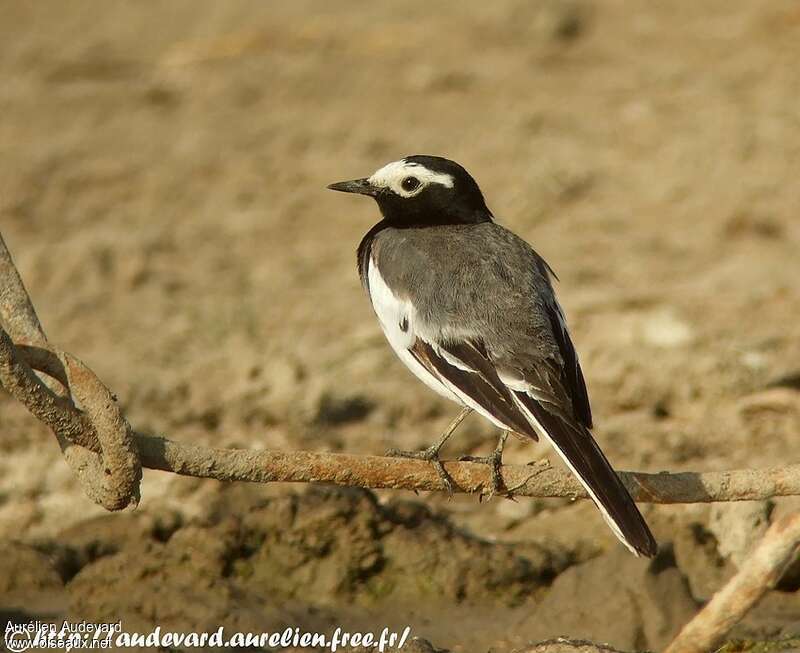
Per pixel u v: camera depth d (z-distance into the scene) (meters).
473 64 29.23
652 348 15.61
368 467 8.04
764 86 26.23
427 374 9.15
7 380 7.28
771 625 9.40
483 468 8.27
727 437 13.24
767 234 20.02
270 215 22.08
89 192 23.12
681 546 10.56
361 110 26.80
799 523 6.57
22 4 37.47
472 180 10.40
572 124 25.02
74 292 19.08
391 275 9.43
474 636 9.62
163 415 14.62
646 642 9.27
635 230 20.48
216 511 11.21
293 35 32.22
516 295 9.04
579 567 9.70
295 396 14.65
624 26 31.41
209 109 27.42
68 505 12.05
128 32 34.09
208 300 18.66
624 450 13.05
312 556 10.34
